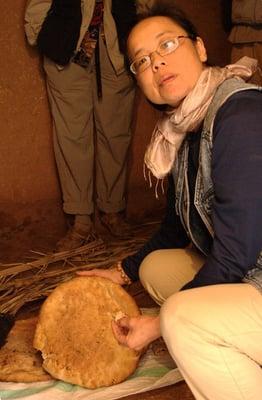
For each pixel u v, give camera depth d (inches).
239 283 54.1
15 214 123.8
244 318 52.1
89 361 67.6
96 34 108.7
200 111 56.6
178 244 75.7
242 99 53.7
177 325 52.4
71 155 116.6
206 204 58.4
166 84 56.7
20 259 114.2
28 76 117.3
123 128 118.6
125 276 77.0
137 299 95.2
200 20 139.2
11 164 120.6
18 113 118.3
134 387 67.9
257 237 51.6
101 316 69.4
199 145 58.5
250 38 119.2
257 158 50.6
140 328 57.8
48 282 99.8
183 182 62.9
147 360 73.0
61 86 110.3
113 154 119.8
